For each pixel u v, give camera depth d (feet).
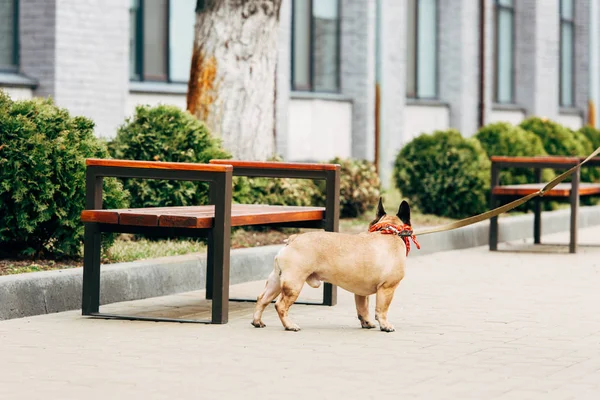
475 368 25.32
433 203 63.93
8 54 60.29
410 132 93.35
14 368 24.63
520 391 22.97
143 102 67.77
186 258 37.70
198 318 32.01
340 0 85.87
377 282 30.19
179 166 30.94
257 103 51.90
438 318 32.68
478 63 97.76
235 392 22.59
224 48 51.55
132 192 44.96
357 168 60.44
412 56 95.04
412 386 23.32
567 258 49.65
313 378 24.02
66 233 37.27
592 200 75.51
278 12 52.60
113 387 22.88
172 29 70.54
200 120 50.42
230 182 30.91
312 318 32.63
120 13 62.59
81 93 60.70
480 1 96.53
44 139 36.37
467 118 97.55
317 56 84.79
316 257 30.04
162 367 24.97
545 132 77.41
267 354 26.71
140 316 31.83
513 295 37.70
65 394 22.20
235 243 45.88
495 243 52.60
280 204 51.55
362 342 28.53
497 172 52.85
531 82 109.09
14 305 31.24
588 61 121.60
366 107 85.61
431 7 96.99
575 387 23.41
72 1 59.93
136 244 42.91
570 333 30.25
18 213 36.37
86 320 31.14
